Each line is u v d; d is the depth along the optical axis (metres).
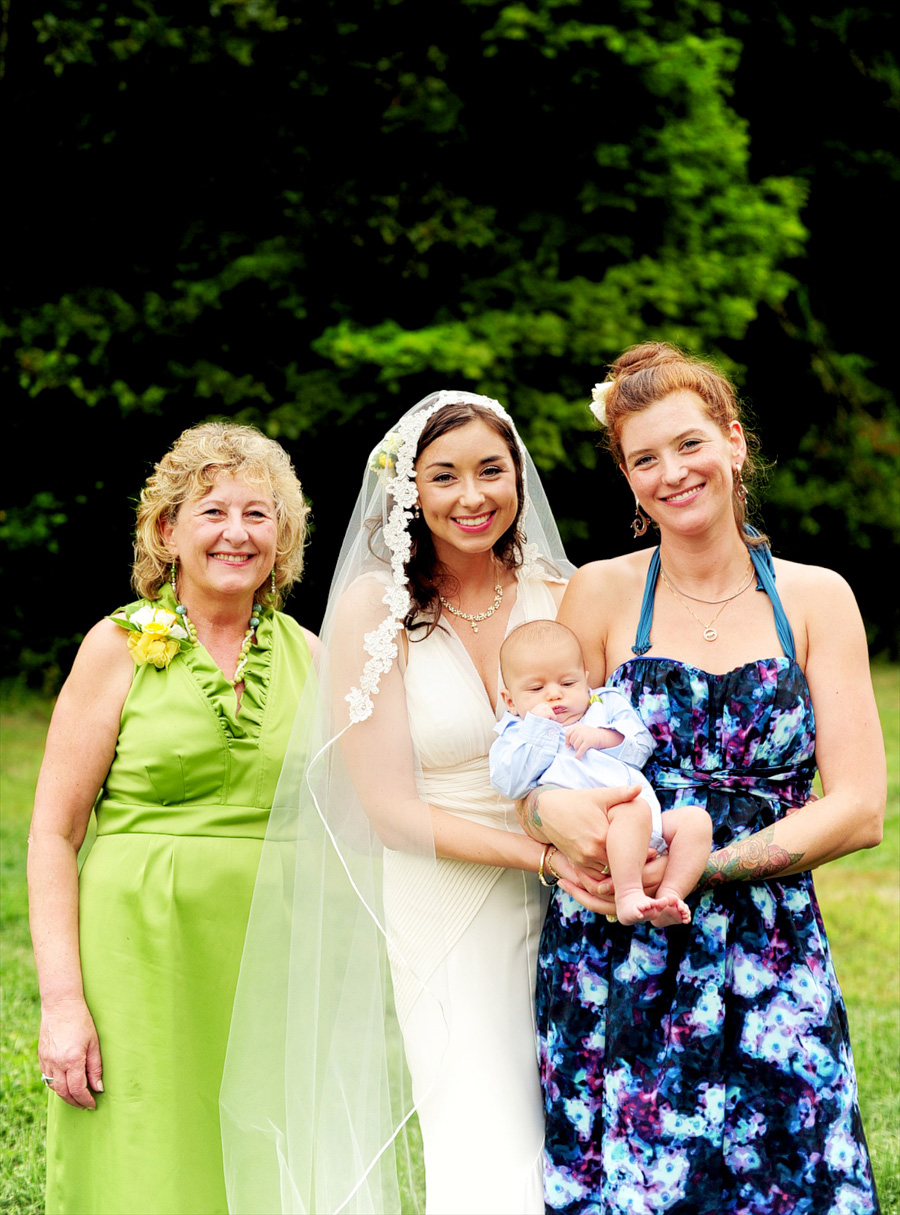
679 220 11.07
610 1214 2.47
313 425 10.36
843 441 14.29
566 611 2.85
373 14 10.41
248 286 10.35
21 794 8.33
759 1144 2.43
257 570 3.00
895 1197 3.65
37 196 10.72
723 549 2.67
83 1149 2.83
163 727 2.90
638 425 2.63
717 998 2.47
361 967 2.82
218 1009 2.86
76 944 2.86
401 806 2.78
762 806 2.56
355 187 10.41
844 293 15.45
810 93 14.27
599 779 2.60
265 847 2.88
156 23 10.12
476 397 2.88
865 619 14.66
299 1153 2.79
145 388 10.55
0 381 10.91
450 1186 2.65
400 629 2.86
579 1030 2.63
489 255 10.62
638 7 10.45
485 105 10.61
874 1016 4.95
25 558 11.50
